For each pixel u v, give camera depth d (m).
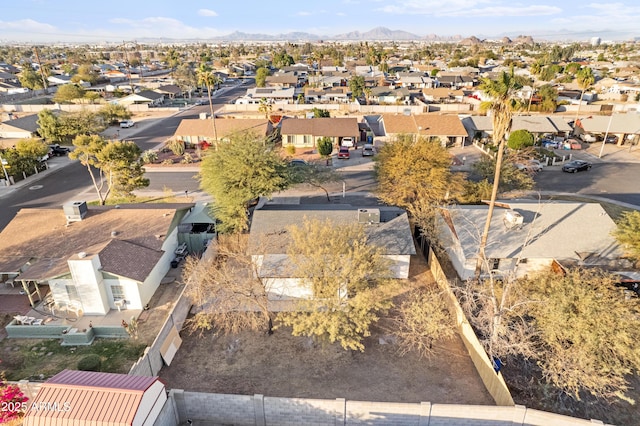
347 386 21.09
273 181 36.28
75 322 25.88
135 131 80.88
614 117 68.56
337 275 23.00
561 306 20.70
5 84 127.81
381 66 162.25
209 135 67.38
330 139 66.19
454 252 32.16
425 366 22.56
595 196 46.56
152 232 31.59
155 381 16.61
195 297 25.70
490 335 22.36
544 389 20.31
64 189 50.06
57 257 27.94
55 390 15.59
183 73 132.50
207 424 18.78
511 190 42.84
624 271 27.64
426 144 40.28
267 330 25.02
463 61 186.00
